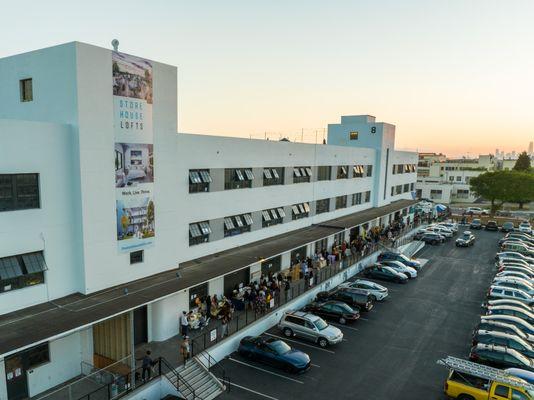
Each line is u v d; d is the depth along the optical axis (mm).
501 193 75875
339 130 55406
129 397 16203
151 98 20328
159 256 21766
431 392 18500
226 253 27500
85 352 18406
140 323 20812
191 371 18516
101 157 18125
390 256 39688
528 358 20344
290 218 35781
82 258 17938
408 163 64875
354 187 47531
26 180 16188
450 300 30938
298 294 28641
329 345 22625
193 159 24578
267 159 31969
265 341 20984
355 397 17984
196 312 22891
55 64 17391
